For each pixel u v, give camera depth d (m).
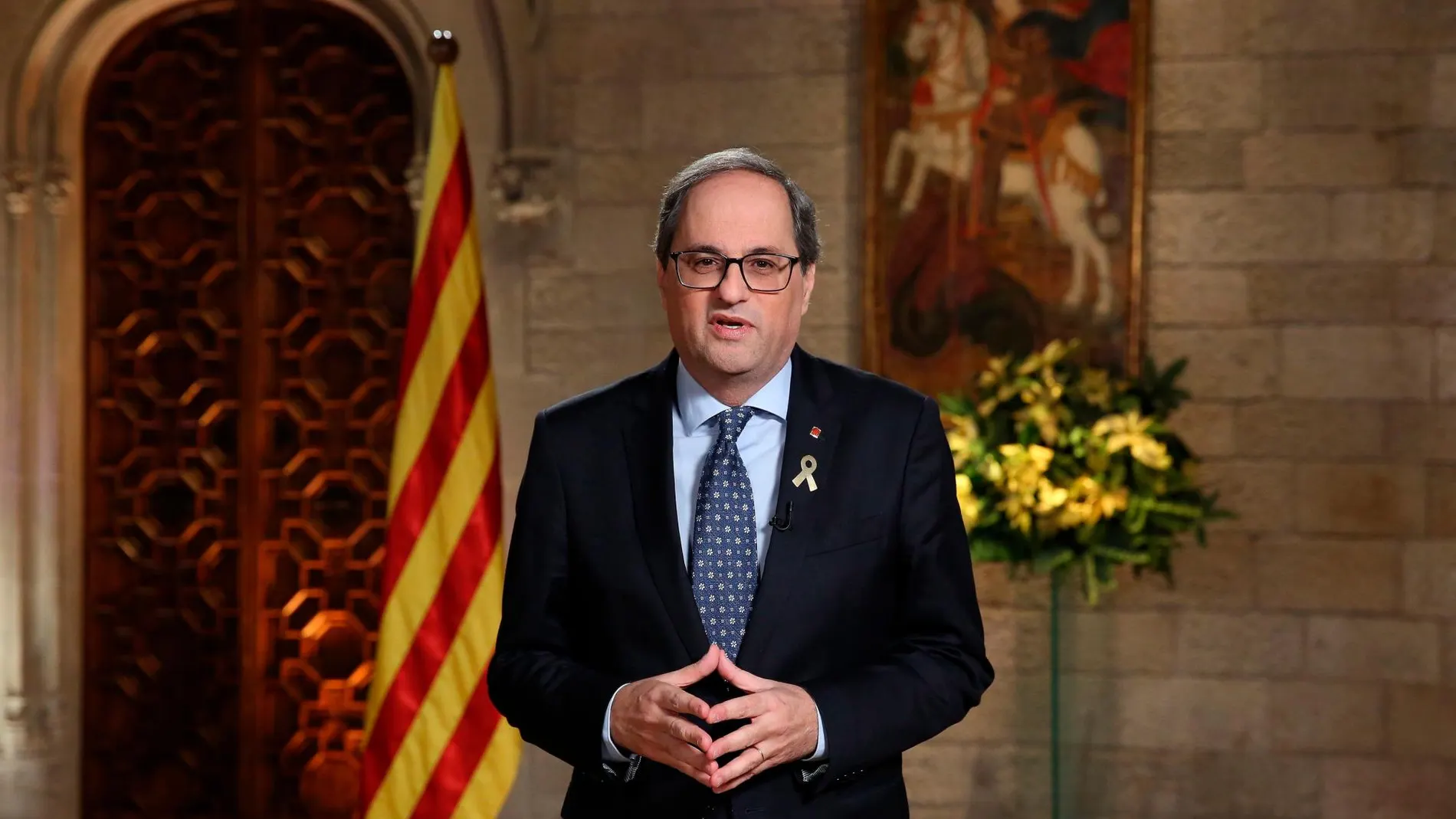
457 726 7.16
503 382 10.41
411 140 10.75
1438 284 9.73
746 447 3.79
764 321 3.56
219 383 10.84
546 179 10.25
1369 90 9.78
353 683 10.73
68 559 10.69
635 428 3.86
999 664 10.13
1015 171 9.98
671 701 3.21
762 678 3.40
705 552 3.66
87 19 10.52
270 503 10.80
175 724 10.88
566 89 10.45
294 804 10.77
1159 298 10.01
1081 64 9.90
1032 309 9.99
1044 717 10.06
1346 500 9.84
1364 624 9.83
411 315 7.54
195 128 10.85
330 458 10.77
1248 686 9.94
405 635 7.25
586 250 10.39
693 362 3.66
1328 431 9.85
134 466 10.90
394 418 10.70
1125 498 7.98
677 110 10.38
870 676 3.50
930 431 3.85
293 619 10.80
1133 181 9.84
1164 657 10.03
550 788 10.13
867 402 3.86
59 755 10.62
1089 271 9.92
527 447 10.38
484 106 10.30
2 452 10.41
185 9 10.82
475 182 10.34
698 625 3.57
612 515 3.75
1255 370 9.92
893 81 10.09
